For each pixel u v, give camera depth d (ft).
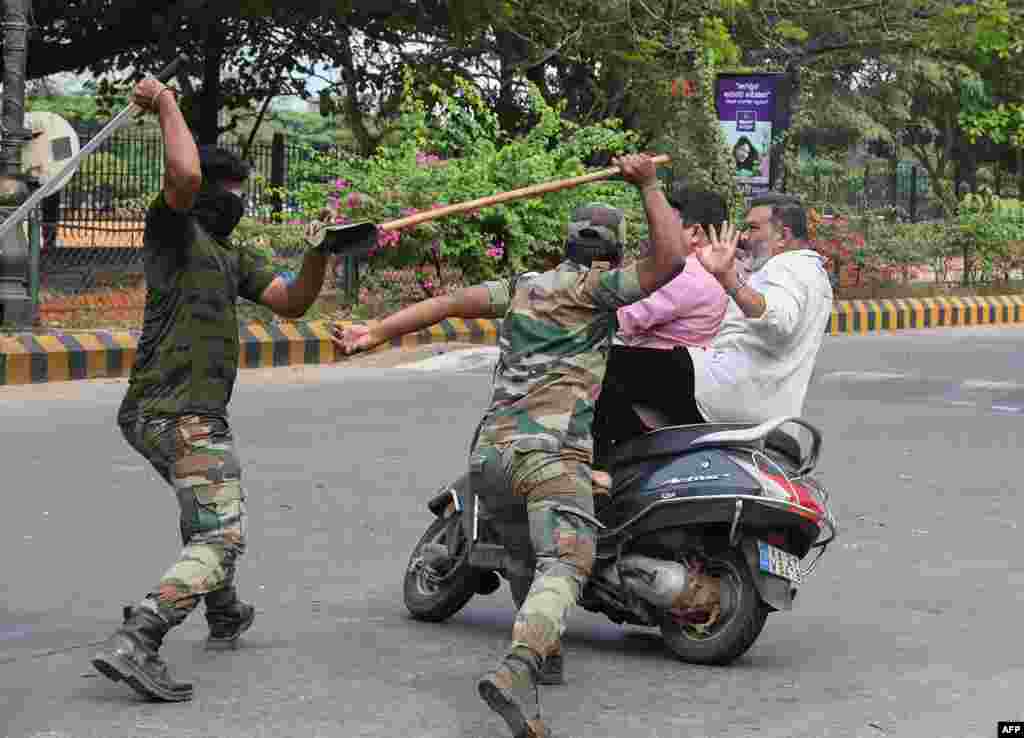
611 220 16.65
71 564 23.72
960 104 124.36
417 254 61.11
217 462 17.15
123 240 69.56
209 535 17.04
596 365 16.48
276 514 27.78
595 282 16.31
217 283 17.31
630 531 18.60
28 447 33.99
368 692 17.15
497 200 16.81
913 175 103.45
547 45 80.28
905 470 34.17
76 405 40.37
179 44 80.23
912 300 81.56
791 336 19.36
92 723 15.75
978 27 81.66
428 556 20.59
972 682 18.07
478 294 16.63
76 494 29.12
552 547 15.75
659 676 18.15
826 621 21.11
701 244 19.34
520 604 17.47
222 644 18.80
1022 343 69.77
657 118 80.64
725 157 46.32
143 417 17.22
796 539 18.88
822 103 113.19
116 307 56.44
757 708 16.90
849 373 54.24
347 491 30.04
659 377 18.74
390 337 16.58
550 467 15.98
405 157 63.52
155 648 16.55
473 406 42.68
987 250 95.20
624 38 79.71
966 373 55.06
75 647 18.97
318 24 81.61
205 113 84.33
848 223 86.74
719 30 75.31
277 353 50.49
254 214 67.87
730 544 18.31
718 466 18.29
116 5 73.67
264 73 86.89
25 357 44.16
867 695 17.47
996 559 25.30
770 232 20.08
